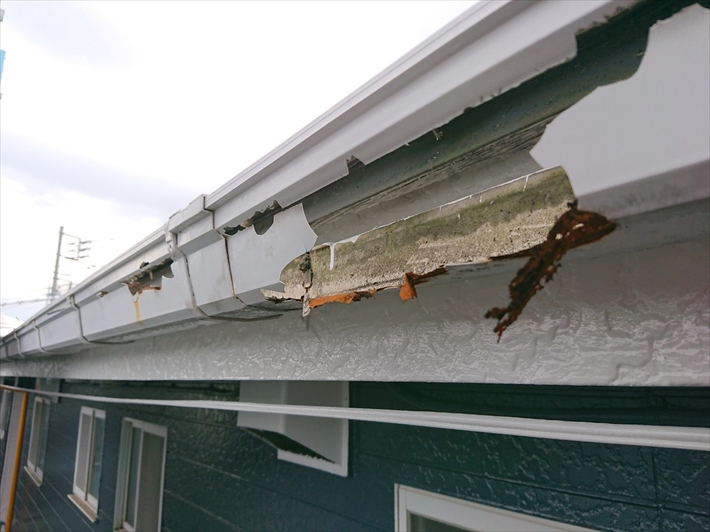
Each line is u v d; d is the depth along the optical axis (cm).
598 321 56
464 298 71
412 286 60
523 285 47
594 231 42
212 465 255
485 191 52
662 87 38
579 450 108
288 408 99
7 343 346
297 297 79
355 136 64
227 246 97
